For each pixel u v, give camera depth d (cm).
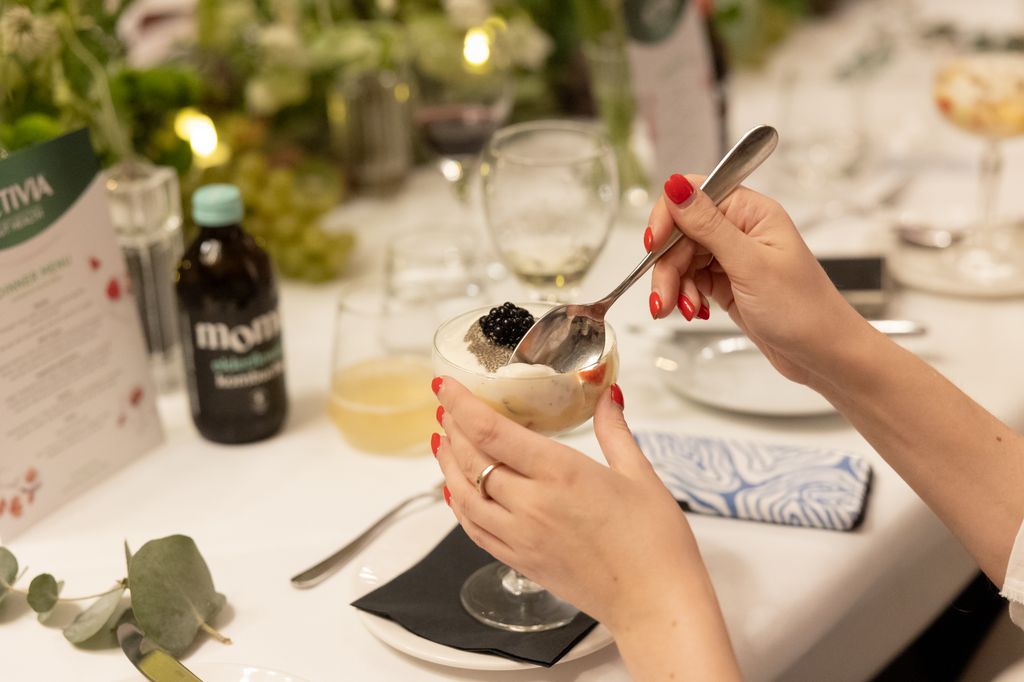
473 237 148
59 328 115
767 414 125
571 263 129
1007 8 245
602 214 130
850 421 108
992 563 106
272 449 123
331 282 150
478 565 108
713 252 103
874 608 111
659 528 94
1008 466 105
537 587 105
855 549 110
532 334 101
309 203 149
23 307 113
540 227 129
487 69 158
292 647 103
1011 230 158
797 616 105
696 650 92
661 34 161
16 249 112
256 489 118
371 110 165
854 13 265
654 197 166
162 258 128
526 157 128
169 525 114
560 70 190
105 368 119
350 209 168
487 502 96
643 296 146
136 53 177
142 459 122
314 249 147
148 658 100
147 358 122
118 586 104
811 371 107
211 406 122
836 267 141
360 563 108
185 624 102
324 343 139
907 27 229
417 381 124
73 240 116
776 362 109
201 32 163
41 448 115
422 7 171
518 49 165
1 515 112
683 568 94
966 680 120
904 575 113
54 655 103
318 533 113
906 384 105
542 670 101
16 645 103
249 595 107
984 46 210
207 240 118
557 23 187
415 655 100
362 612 104
